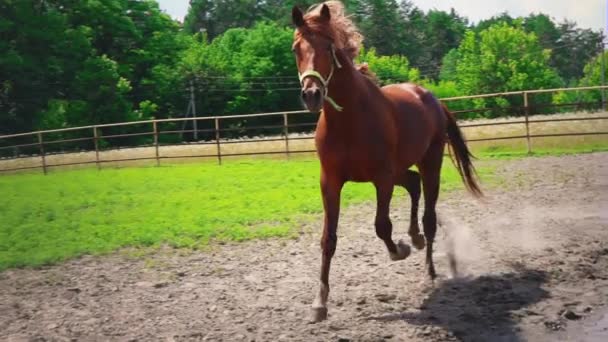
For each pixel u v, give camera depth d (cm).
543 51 6681
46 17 3872
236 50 6212
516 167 1219
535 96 6291
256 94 5491
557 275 523
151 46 4669
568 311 427
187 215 903
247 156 1789
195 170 1534
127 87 4044
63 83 4006
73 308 518
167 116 5153
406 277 549
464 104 6525
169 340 428
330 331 425
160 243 740
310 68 418
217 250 694
